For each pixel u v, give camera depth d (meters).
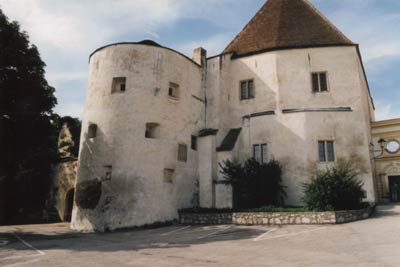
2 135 16.61
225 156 20.22
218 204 19.23
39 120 17.81
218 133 21.38
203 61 23.53
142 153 17.94
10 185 27.06
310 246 9.28
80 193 18.22
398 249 7.89
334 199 14.42
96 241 13.03
